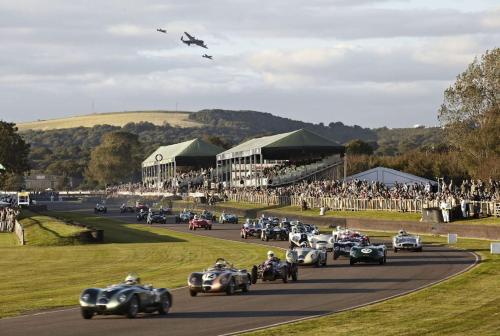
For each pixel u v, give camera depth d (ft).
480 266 288.51
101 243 504.43
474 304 192.54
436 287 228.43
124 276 303.68
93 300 178.70
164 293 186.60
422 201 544.62
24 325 172.35
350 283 248.52
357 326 161.38
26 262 382.63
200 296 223.92
